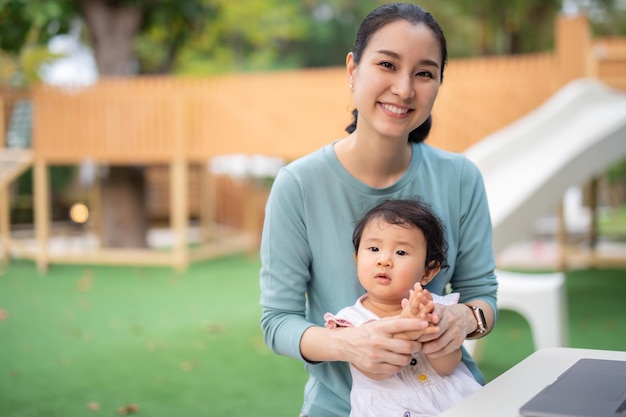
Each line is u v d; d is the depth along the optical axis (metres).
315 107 8.90
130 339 5.54
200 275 8.73
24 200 14.04
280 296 1.97
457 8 15.02
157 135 9.22
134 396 4.14
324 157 2.01
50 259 9.48
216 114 9.20
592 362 1.57
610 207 16.95
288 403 4.02
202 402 4.04
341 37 22.12
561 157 5.96
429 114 1.98
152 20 10.34
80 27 13.71
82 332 5.78
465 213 2.08
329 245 1.98
